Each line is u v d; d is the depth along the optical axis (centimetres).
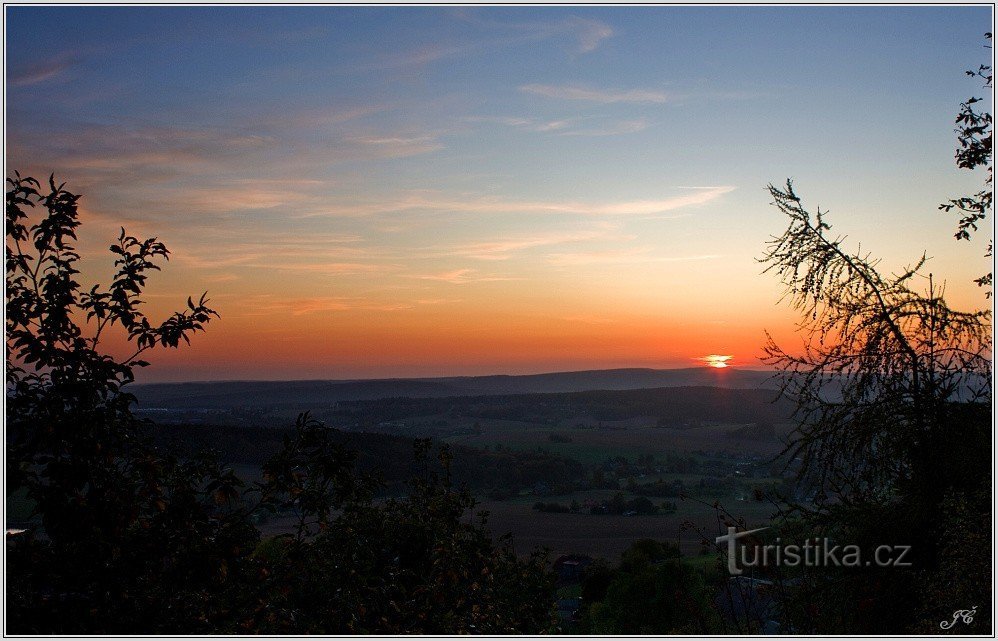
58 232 554
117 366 545
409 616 717
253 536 580
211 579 555
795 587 608
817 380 580
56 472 506
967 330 546
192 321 580
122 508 518
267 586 599
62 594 554
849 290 573
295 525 633
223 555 550
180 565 537
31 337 531
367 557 771
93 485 529
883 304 564
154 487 531
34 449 511
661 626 1320
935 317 550
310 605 643
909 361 562
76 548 528
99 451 515
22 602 534
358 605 650
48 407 523
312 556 653
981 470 552
